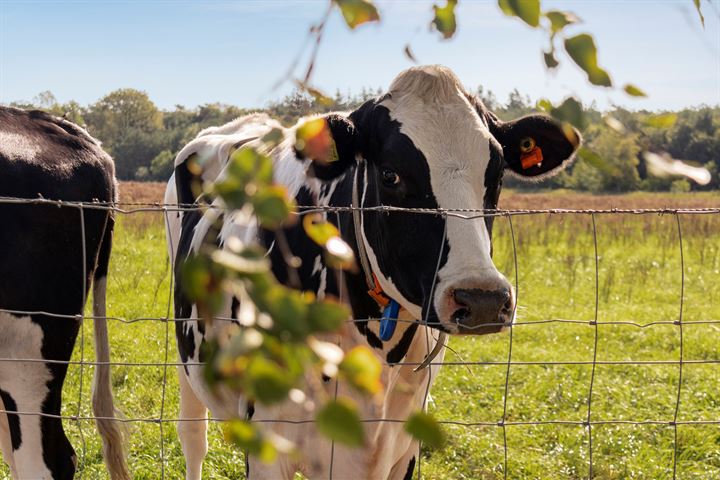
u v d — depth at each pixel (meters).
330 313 0.75
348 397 3.20
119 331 8.68
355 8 0.87
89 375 7.00
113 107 43.31
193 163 1.03
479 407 6.78
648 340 9.43
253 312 0.77
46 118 4.15
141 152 41.62
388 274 3.05
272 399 0.73
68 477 3.85
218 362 0.76
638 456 5.74
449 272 2.74
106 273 4.45
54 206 3.79
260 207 0.81
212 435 5.82
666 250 18.47
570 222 21.70
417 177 2.90
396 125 2.99
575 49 0.89
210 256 0.78
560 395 7.07
